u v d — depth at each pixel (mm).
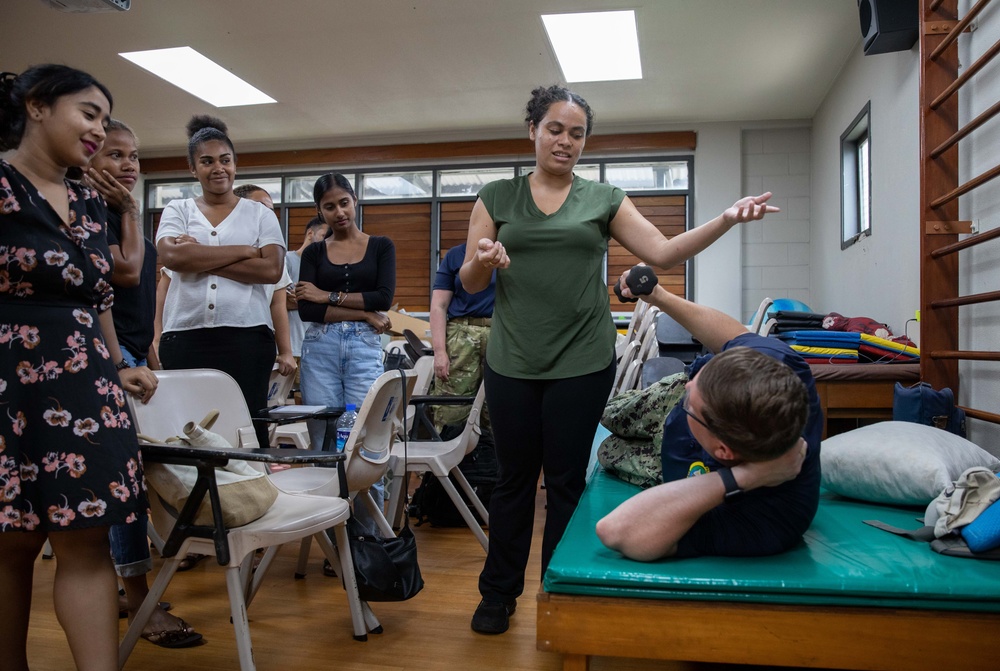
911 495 1961
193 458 1750
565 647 1438
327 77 7051
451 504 3559
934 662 1342
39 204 1528
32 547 1632
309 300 3117
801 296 8094
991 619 1328
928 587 1346
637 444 2350
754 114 7957
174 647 2082
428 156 8820
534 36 6133
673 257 1900
